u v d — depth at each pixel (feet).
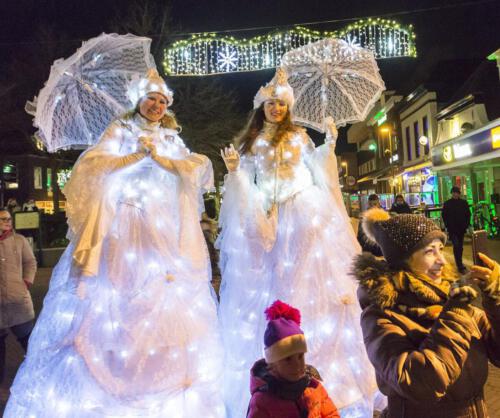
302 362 7.04
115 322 10.19
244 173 13.28
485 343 6.53
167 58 32.37
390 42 30.76
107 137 12.33
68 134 14.02
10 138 65.67
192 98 55.88
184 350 10.28
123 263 10.82
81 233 10.75
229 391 11.78
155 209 11.80
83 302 10.55
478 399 6.19
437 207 58.65
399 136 96.48
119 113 14.28
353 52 16.12
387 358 5.96
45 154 66.54
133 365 9.77
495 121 45.52
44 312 11.02
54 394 9.68
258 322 12.07
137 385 9.61
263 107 14.43
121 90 14.48
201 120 57.93
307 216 12.81
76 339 9.93
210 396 10.43
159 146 12.78
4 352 16.30
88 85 13.74
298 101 16.39
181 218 12.02
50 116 13.25
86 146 14.52
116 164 11.50
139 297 10.48
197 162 12.57
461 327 5.71
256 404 6.98
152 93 12.80
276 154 13.56
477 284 6.21
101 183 11.30
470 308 5.90
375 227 7.17
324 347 11.46
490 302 6.17
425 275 6.68
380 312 6.50
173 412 9.77
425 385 5.51
